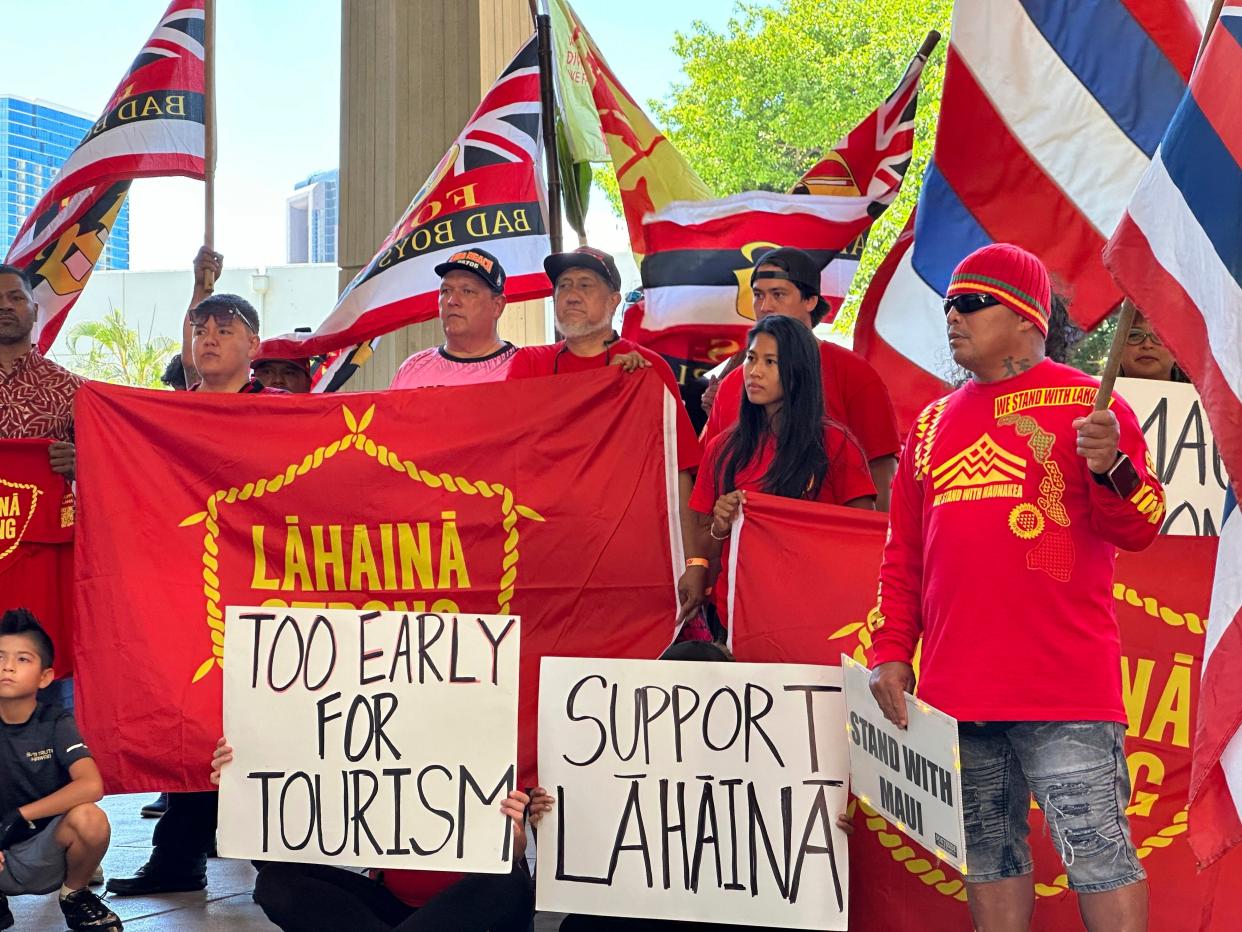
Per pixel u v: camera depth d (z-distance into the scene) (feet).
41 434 18.15
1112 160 16.97
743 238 20.36
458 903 12.92
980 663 10.74
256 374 22.77
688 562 15.38
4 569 17.37
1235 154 10.84
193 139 23.17
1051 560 10.65
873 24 65.21
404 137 34.01
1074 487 10.68
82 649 15.61
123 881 17.29
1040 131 17.29
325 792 13.29
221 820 13.43
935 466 11.25
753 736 12.65
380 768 13.21
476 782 13.05
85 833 14.90
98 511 15.71
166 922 16.02
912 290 17.97
